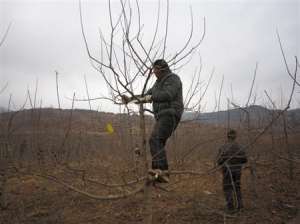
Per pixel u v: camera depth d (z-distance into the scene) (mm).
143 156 3160
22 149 5773
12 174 8383
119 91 3080
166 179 3207
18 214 6031
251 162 6562
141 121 3186
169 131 3469
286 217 5824
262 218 5777
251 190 7324
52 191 7355
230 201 5992
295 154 8711
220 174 8352
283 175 7844
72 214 6125
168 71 3473
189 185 7496
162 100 3277
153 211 6230
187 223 5648
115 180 5750
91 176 6547
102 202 6684
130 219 5840
